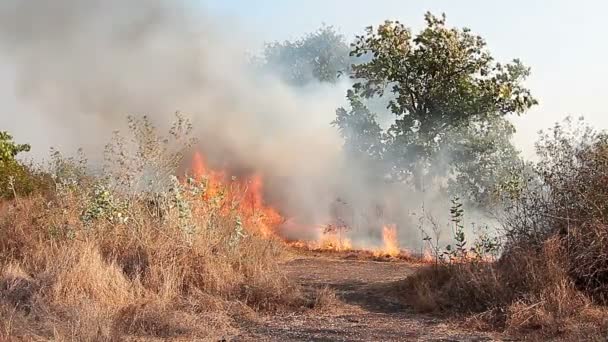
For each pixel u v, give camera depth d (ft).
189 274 30.32
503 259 29.99
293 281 32.63
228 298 29.22
